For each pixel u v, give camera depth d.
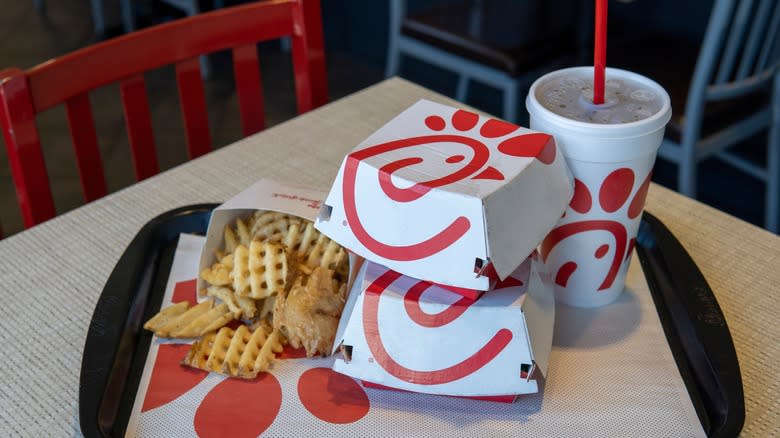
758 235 0.83
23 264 0.80
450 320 0.62
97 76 0.94
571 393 0.66
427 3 2.57
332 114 1.03
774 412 0.66
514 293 0.63
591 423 0.64
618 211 0.69
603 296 0.73
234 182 0.90
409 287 0.63
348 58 2.89
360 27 2.83
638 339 0.71
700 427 0.63
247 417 0.64
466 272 0.59
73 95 0.92
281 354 0.69
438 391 0.64
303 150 0.96
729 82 1.64
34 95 0.89
